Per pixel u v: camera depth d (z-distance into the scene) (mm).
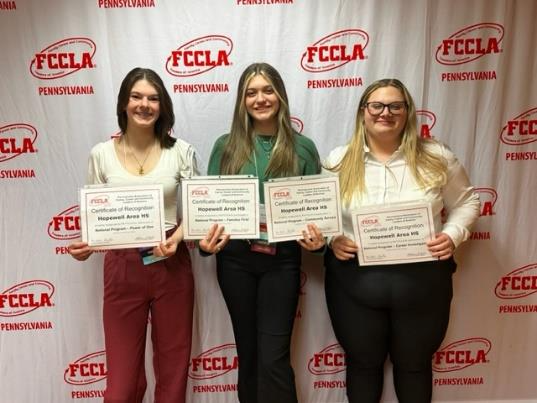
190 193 1562
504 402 2055
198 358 2016
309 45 1815
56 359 1999
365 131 1562
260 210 1592
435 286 1534
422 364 1647
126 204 1535
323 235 1539
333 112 1859
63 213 1899
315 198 1538
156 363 1750
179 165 1614
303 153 1638
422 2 1794
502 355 2031
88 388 2025
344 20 1802
